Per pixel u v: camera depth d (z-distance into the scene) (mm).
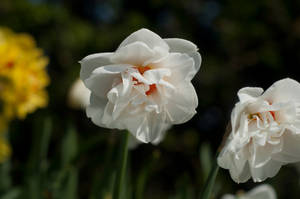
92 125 2293
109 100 626
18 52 950
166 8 3041
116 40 2633
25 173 904
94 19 2998
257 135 628
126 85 619
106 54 629
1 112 928
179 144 2568
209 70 2670
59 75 2527
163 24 2939
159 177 2443
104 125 643
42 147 872
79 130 2295
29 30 2502
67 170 833
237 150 618
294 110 624
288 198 1461
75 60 2564
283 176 1464
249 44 2734
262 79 2691
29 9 2459
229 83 2648
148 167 812
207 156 880
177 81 630
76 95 936
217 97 2648
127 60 635
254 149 629
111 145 820
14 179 1102
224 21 2773
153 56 631
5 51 936
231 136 623
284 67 2643
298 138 644
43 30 2516
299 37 2600
